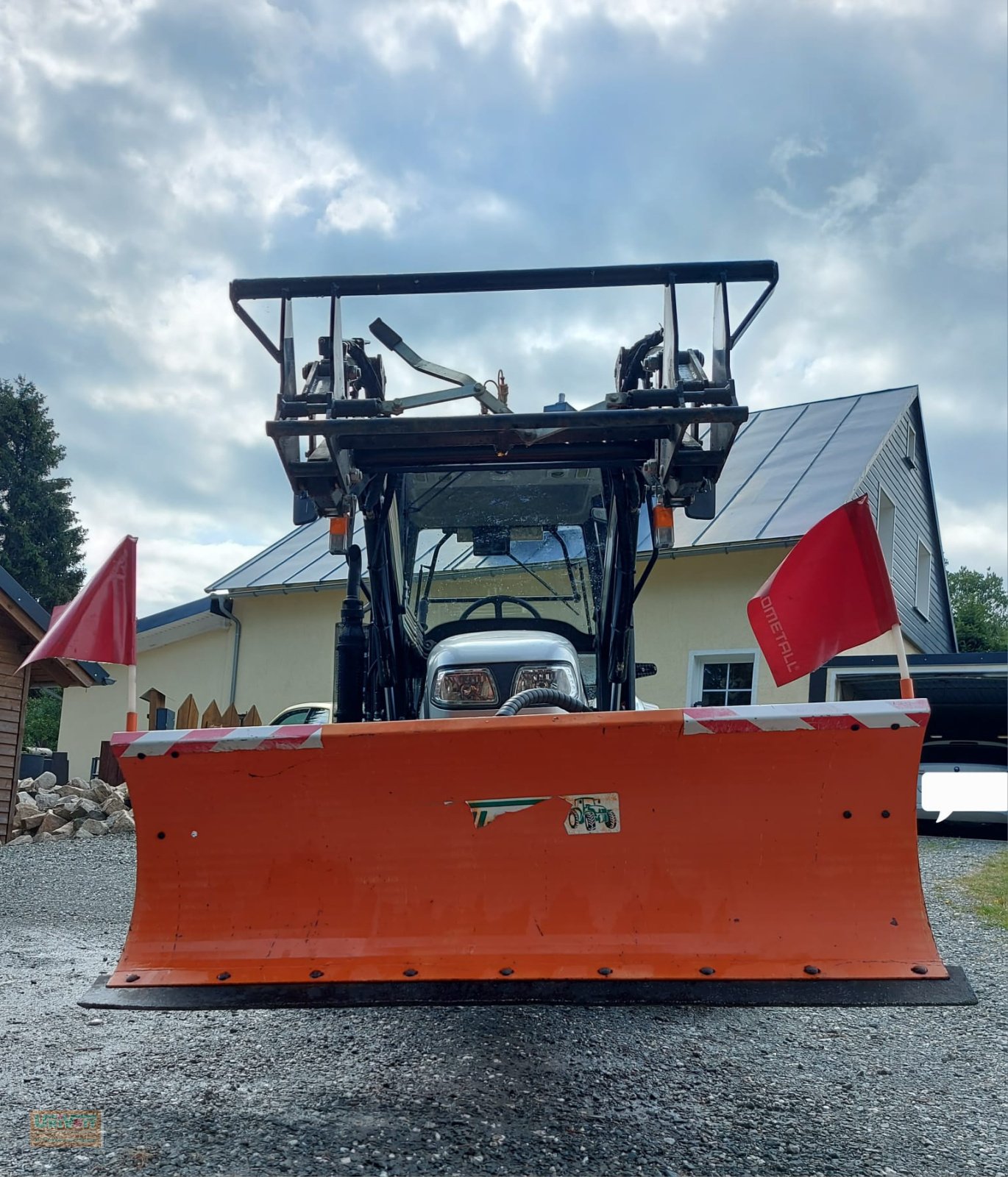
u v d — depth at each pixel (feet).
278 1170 8.90
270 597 60.80
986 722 54.39
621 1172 8.98
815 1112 10.53
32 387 137.69
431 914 10.28
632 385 15.25
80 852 32.83
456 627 18.95
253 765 10.44
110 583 11.90
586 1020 14.03
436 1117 10.25
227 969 10.09
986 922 21.25
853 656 44.19
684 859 10.25
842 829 10.17
